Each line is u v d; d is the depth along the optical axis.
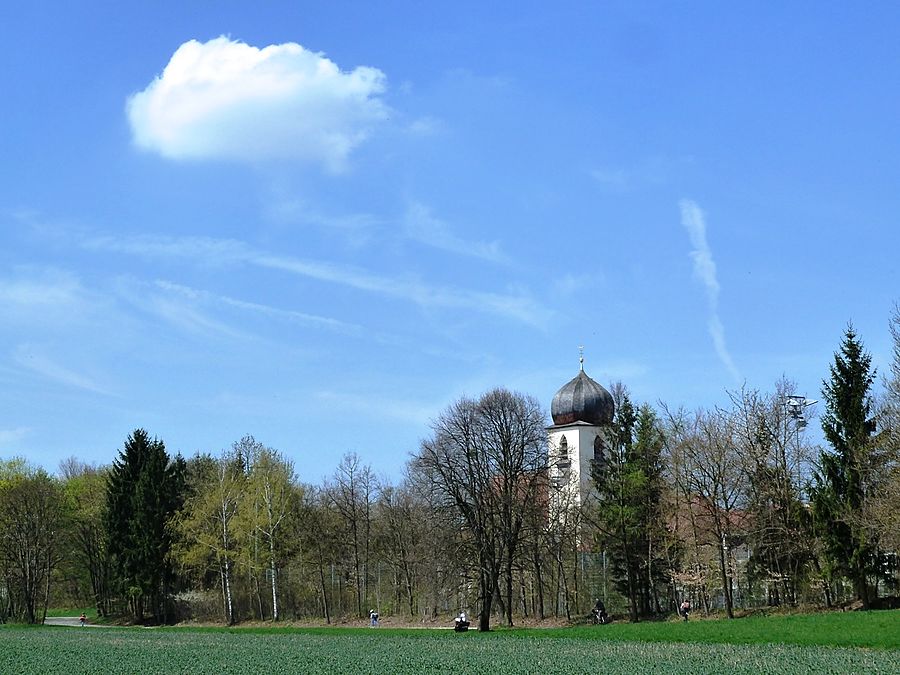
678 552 84.88
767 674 41.19
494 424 83.12
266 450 114.44
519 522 81.38
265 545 106.12
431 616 97.44
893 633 53.25
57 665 52.34
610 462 88.56
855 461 71.69
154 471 114.38
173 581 113.25
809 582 76.19
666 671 43.06
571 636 65.81
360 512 112.56
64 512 122.75
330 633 80.69
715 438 79.69
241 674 46.56
